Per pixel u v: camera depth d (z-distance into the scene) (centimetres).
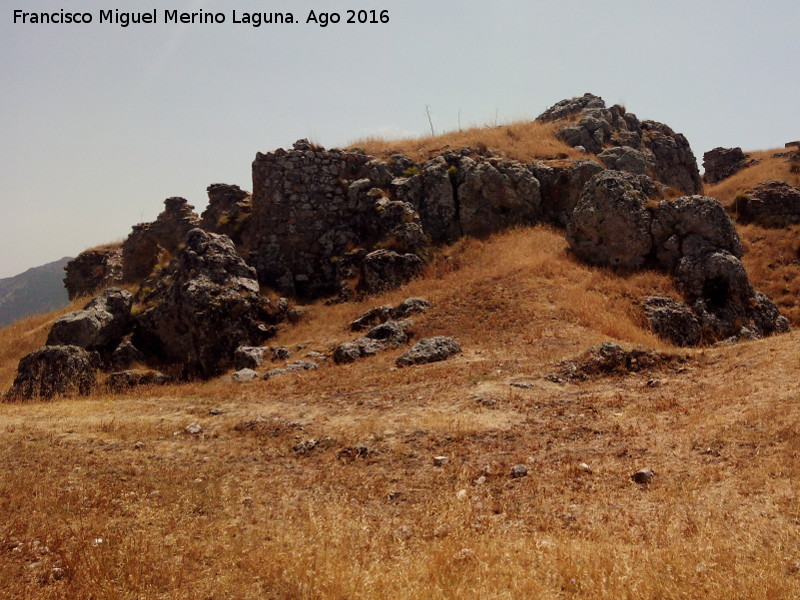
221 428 1208
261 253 2614
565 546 630
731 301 1894
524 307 1852
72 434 1173
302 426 1166
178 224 3472
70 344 2053
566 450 930
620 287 1911
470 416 1116
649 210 2097
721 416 949
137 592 573
